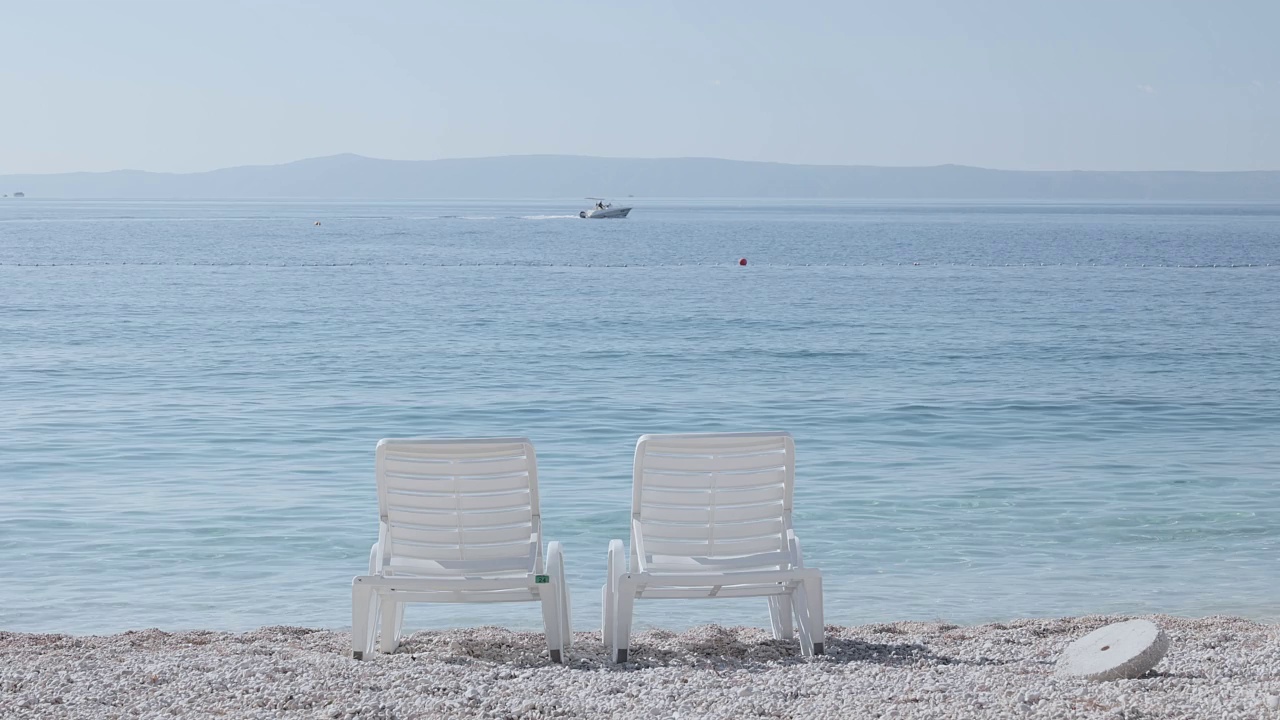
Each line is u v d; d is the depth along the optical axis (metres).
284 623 7.34
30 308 32.62
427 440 5.64
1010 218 196.12
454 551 5.75
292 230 112.81
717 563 5.74
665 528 5.86
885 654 5.73
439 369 20.34
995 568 8.68
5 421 14.58
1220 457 12.73
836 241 93.50
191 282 44.19
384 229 117.50
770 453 5.84
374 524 9.69
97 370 19.92
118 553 8.82
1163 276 50.78
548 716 4.24
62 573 8.33
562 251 74.25
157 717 4.18
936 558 8.91
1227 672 5.04
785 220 171.38
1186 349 23.72
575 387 18.16
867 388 18.08
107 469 11.77
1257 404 16.47
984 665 5.37
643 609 7.89
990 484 11.34
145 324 28.33
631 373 19.92
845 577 8.45
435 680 4.82
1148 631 5.14
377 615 5.93
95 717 4.18
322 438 13.62
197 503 10.34
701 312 32.59
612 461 12.42
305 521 9.77
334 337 25.64
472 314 31.70
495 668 5.20
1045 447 13.30
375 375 19.52
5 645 5.86
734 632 6.51
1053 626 6.61
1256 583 8.33
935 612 7.68
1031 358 22.20
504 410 15.84
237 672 4.90
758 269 55.69
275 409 15.76
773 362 21.55
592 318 30.61
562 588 5.76
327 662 5.21
